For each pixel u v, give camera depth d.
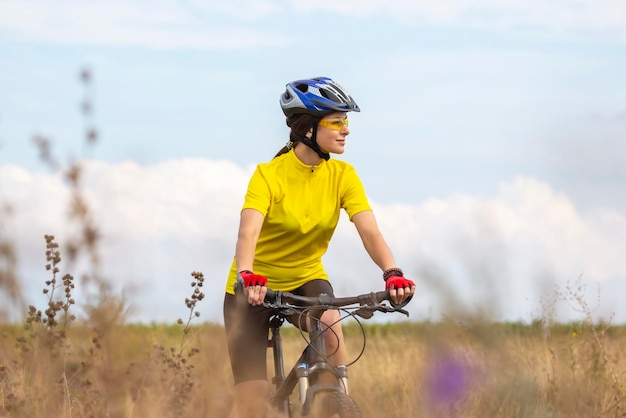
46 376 9.04
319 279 8.66
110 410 7.83
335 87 8.32
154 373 8.66
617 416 11.20
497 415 10.26
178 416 8.44
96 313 6.51
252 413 8.18
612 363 12.74
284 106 8.46
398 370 13.36
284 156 8.52
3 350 9.67
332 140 8.27
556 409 11.57
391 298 7.38
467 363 10.12
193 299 9.03
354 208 8.55
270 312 8.31
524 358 12.49
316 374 7.28
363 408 10.47
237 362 8.26
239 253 7.95
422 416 10.36
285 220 8.39
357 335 18.58
